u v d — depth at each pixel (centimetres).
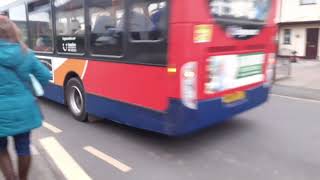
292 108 834
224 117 541
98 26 602
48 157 511
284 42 2505
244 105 584
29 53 358
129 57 537
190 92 477
